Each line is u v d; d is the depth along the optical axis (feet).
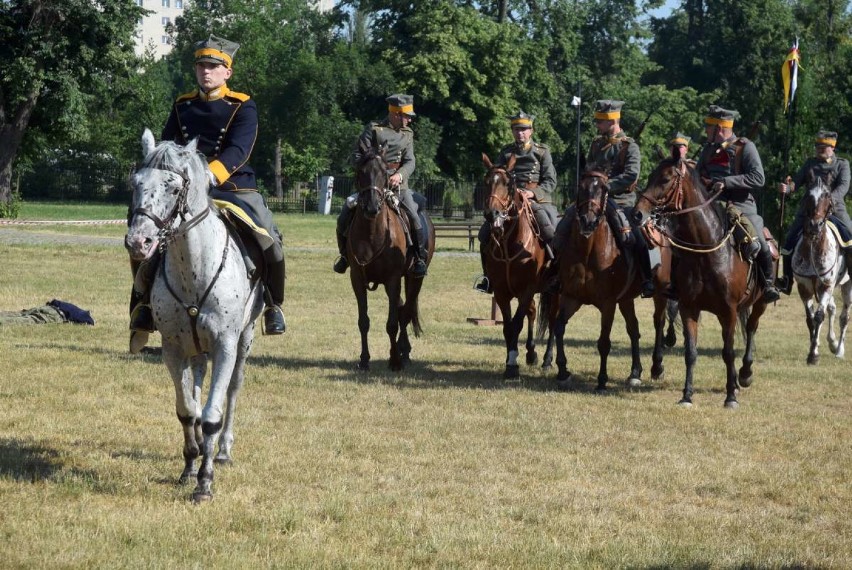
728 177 37.55
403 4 209.67
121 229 128.57
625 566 19.44
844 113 174.09
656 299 41.19
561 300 39.32
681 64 255.91
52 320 50.90
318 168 211.82
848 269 49.24
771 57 239.09
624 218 38.52
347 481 24.72
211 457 22.49
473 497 23.88
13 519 20.74
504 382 39.75
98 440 27.76
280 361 42.57
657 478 26.08
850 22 240.53
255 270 24.11
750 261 36.58
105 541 19.74
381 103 217.97
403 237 41.04
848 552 20.84
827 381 42.39
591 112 222.48
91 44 143.84
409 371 41.57
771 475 26.71
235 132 24.03
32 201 212.43
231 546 19.80
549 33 226.17
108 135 222.07
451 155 207.21
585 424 32.22
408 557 19.57
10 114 144.36
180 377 22.77
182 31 254.68
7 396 33.09
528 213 40.34
